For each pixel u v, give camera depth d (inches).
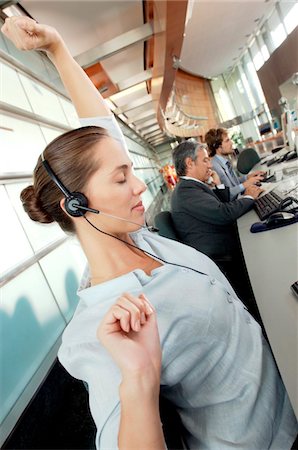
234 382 22.3
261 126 279.9
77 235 23.2
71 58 34.0
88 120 32.9
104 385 16.7
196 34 262.5
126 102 199.2
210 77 434.9
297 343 22.7
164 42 108.6
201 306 22.7
